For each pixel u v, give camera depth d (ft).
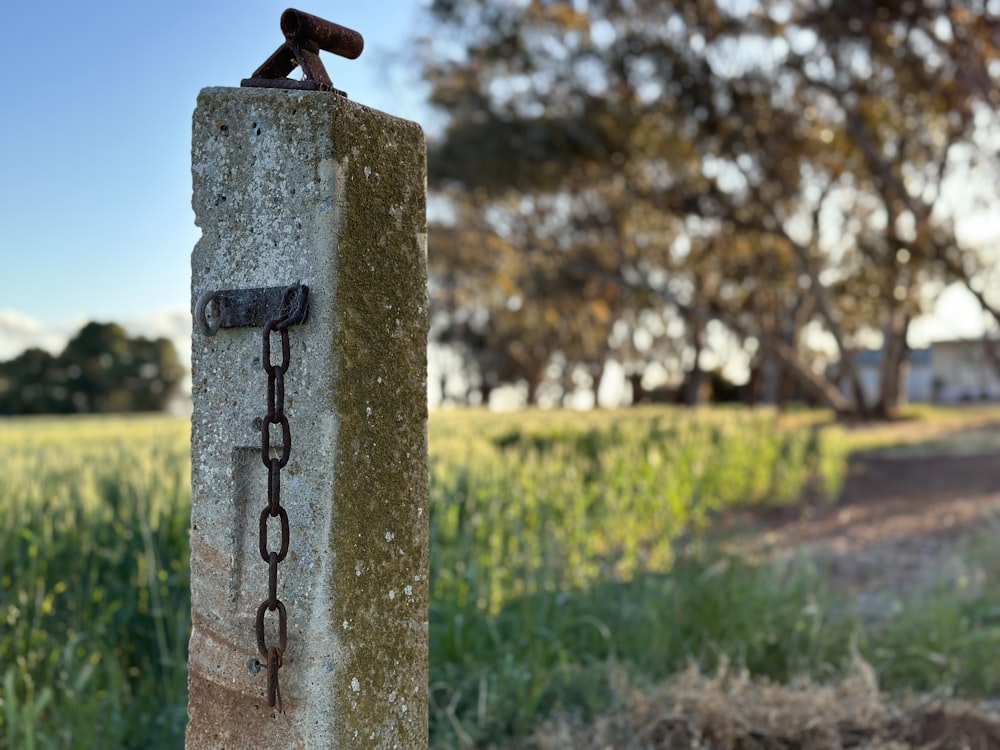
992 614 17.54
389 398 6.66
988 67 59.57
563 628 15.55
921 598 18.62
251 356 6.50
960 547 25.29
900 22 60.95
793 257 82.53
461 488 20.44
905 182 72.38
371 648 6.54
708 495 31.89
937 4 58.70
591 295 109.60
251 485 6.59
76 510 16.05
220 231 6.56
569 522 22.68
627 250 92.07
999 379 77.56
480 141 69.46
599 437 36.40
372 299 6.53
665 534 24.90
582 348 139.33
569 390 145.79
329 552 6.27
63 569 15.33
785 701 12.58
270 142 6.39
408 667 6.84
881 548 26.73
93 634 14.08
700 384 114.11
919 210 66.95
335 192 6.28
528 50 68.28
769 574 18.83
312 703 6.26
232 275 6.53
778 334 100.42
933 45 61.52
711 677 13.97
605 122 67.46
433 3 68.39
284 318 6.20
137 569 15.30
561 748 11.87
